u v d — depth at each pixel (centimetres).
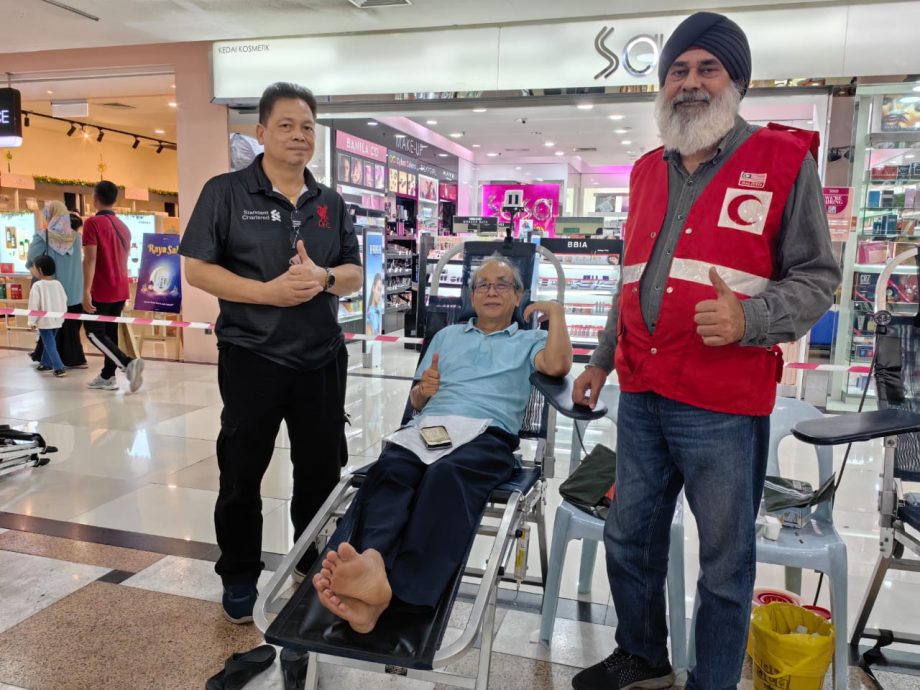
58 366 605
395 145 967
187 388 563
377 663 147
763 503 189
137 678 183
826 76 466
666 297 148
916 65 454
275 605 162
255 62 584
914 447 193
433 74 542
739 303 132
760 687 172
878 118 490
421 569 154
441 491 166
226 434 203
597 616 221
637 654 178
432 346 237
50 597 224
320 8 500
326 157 771
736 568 150
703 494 151
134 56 636
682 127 142
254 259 199
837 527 297
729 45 139
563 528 199
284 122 195
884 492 190
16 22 546
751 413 145
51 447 370
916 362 200
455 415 206
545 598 202
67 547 262
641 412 163
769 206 139
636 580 173
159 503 311
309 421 214
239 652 193
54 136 1203
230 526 207
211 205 197
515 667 192
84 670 186
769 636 167
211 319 671
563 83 513
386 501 168
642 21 491
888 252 510
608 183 1627
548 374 207
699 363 146
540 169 1403
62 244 618
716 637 152
